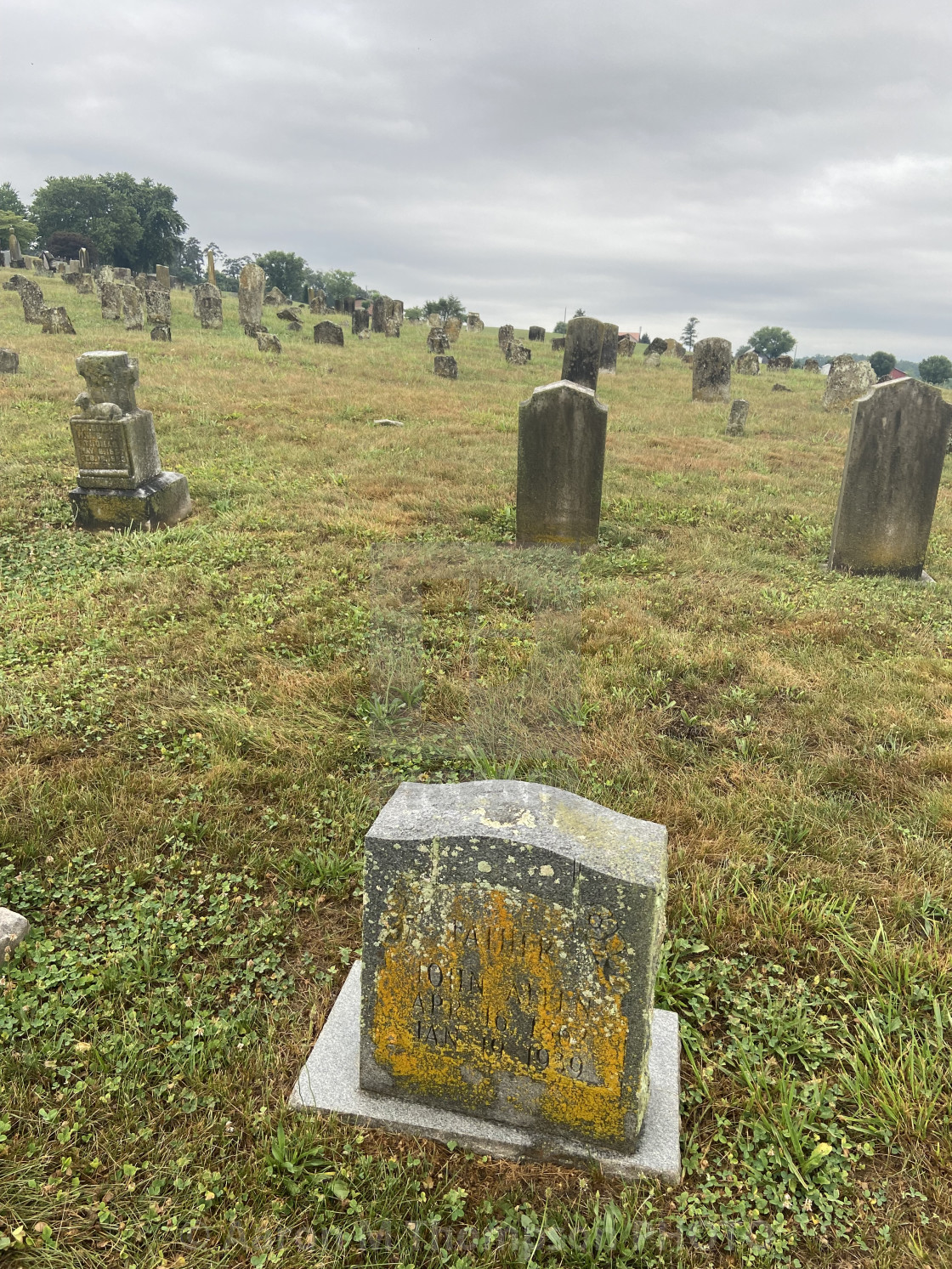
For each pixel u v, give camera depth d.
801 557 8.77
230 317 31.39
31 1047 2.66
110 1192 2.24
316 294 44.34
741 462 13.35
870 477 7.83
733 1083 2.71
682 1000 3.05
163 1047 2.73
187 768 4.35
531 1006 2.33
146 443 8.53
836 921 3.34
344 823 3.89
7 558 7.43
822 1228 2.26
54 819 3.84
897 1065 2.68
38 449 10.52
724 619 6.67
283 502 9.27
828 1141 2.50
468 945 2.32
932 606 7.11
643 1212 2.27
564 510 8.45
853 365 20.33
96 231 78.50
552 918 2.23
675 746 4.66
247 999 2.97
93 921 3.32
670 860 3.71
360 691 5.06
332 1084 2.61
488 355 28.38
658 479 11.59
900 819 4.06
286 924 3.34
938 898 3.50
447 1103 2.51
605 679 5.41
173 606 6.27
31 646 5.54
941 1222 2.27
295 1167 2.32
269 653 5.62
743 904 3.46
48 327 21.66
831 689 5.42
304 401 15.23
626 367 29.41
